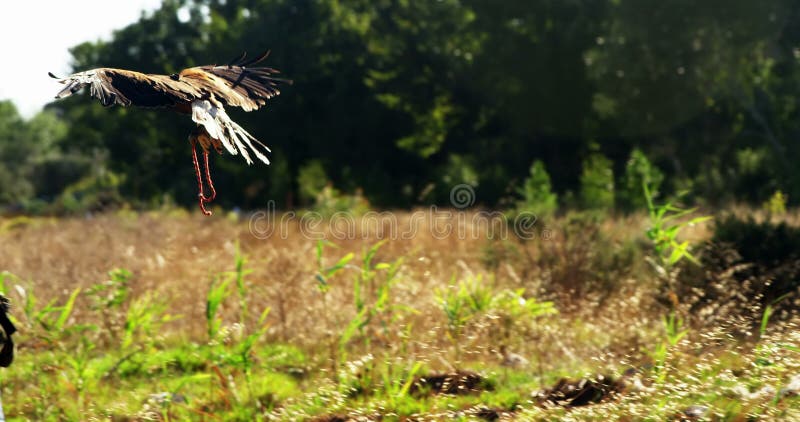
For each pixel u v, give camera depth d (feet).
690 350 42.88
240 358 43.98
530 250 71.46
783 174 166.81
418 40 259.19
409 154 269.85
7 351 38.22
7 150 494.18
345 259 51.55
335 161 270.67
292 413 40.86
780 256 56.13
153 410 43.21
